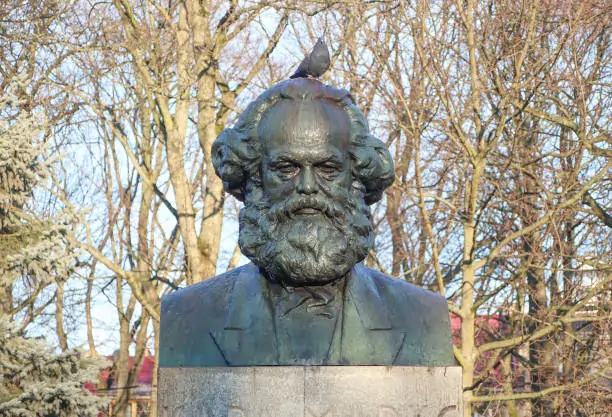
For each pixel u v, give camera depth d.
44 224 11.46
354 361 3.79
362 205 3.99
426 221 10.40
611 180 11.66
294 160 3.82
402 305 3.98
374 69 11.54
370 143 4.04
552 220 10.25
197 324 3.96
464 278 10.70
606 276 11.12
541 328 11.26
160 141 16.50
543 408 12.54
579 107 10.62
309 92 3.96
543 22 10.68
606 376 10.80
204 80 12.82
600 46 11.41
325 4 11.62
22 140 11.05
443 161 11.98
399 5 10.73
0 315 11.25
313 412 3.52
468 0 10.17
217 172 4.18
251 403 3.53
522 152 11.61
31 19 12.77
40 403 10.38
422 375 3.59
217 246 13.26
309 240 3.79
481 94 10.91
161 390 3.60
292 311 3.88
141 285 14.32
